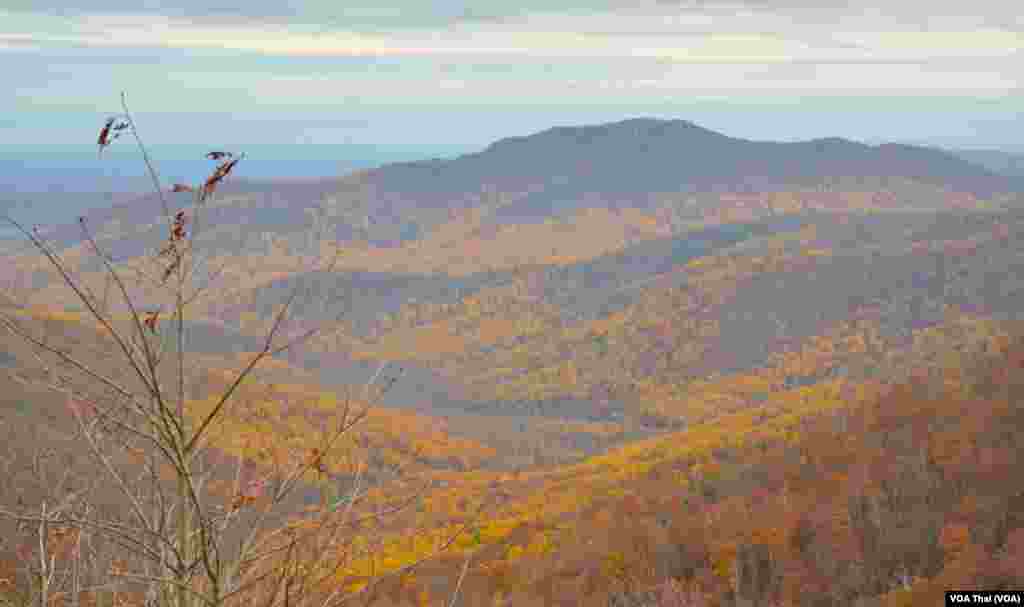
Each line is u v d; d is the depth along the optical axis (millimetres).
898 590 23188
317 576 3125
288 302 3195
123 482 3025
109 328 2789
